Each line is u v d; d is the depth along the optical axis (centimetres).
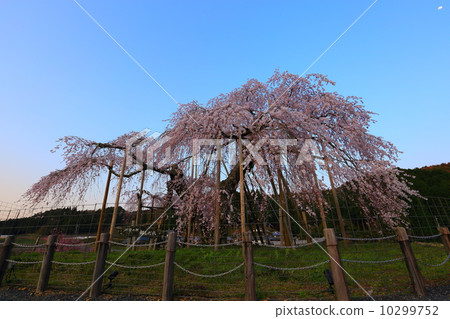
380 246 645
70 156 982
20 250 652
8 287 432
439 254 593
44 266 423
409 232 770
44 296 381
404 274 448
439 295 347
